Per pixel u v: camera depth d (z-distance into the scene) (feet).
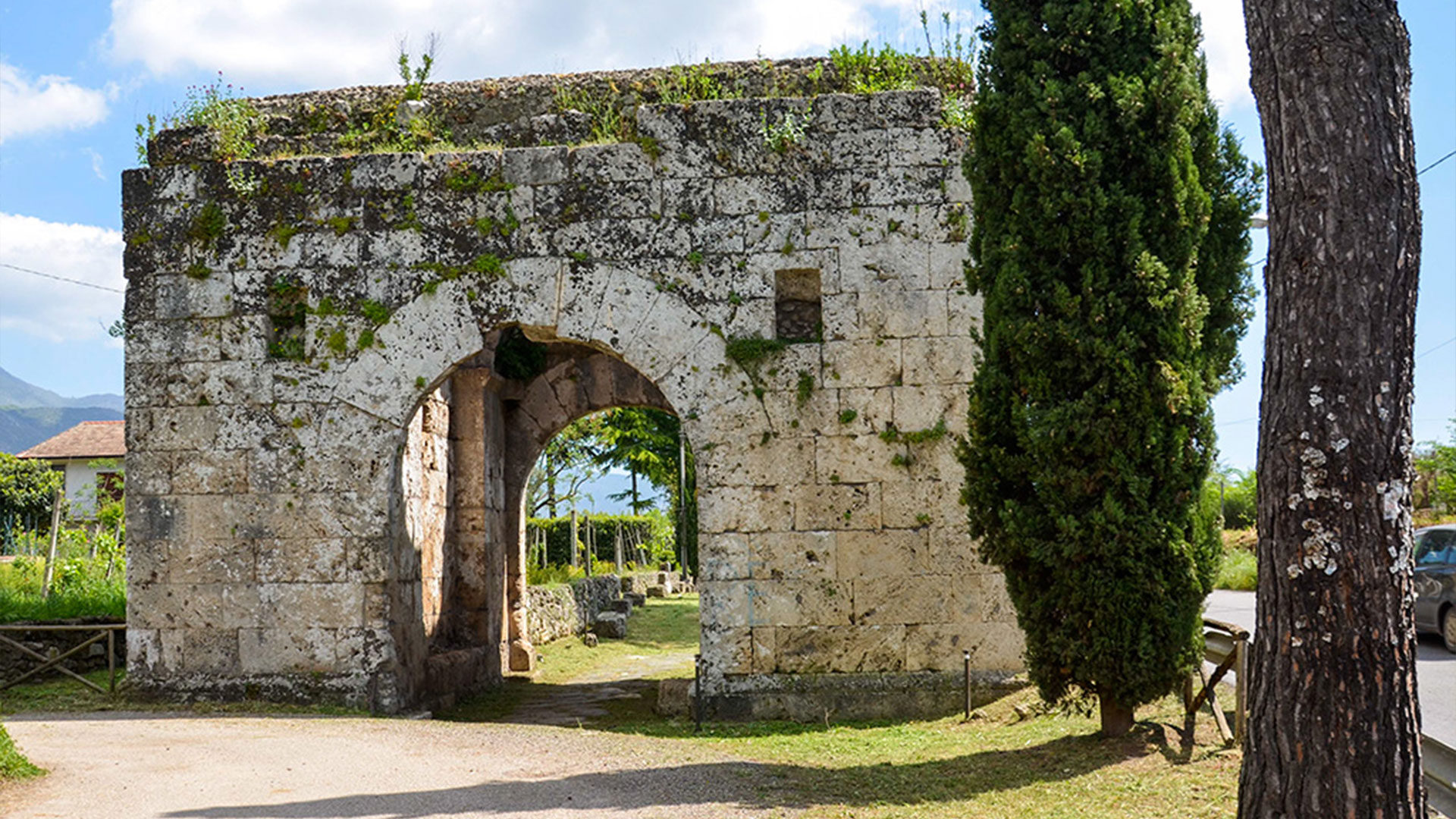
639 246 39.29
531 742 31.81
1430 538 50.21
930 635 37.55
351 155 40.91
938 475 37.96
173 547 39.65
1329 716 17.19
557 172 39.73
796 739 33.55
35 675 42.29
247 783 25.66
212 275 40.42
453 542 52.44
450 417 52.85
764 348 38.42
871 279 38.63
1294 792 17.35
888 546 37.86
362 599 39.01
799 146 39.14
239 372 40.01
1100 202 29.14
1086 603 28.78
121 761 28.19
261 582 39.27
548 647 67.05
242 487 39.68
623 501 134.10
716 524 38.22
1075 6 30.32
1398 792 17.04
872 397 38.27
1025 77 30.81
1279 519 17.80
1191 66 30.55
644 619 85.30
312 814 22.82
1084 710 32.86
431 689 43.24
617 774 27.22
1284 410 17.85
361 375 39.73
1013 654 37.37
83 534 71.10
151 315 40.50
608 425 104.68
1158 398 28.68
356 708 38.37
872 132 39.04
